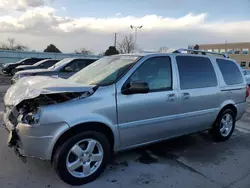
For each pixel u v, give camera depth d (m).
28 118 2.71
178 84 3.75
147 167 3.48
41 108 2.68
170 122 3.68
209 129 4.55
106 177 3.16
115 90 3.09
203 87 4.14
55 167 2.82
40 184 2.91
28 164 3.38
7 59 28.86
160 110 3.51
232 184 3.10
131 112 3.21
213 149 4.32
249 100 10.78
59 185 2.91
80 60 9.84
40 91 2.71
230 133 4.88
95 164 3.07
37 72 8.79
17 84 3.57
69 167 2.86
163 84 3.60
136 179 3.13
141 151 4.07
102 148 3.09
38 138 2.67
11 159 3.51
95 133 2.99
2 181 2.94
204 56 4.34
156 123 3.50
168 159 3.80
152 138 3.58
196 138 4.92
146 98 3.34
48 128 2.67
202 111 4.14
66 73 9.28
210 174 3.35
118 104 3.09
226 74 4.67
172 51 4.25
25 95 2.82
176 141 4.67
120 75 3.23
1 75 19.62
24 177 3.05
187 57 4.02
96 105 2.92
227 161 3.81
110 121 3.05
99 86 3.04
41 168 3.29
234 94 4.75
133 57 3.59
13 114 3.02
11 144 2.88
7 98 3.28
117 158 3.77
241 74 5.05
